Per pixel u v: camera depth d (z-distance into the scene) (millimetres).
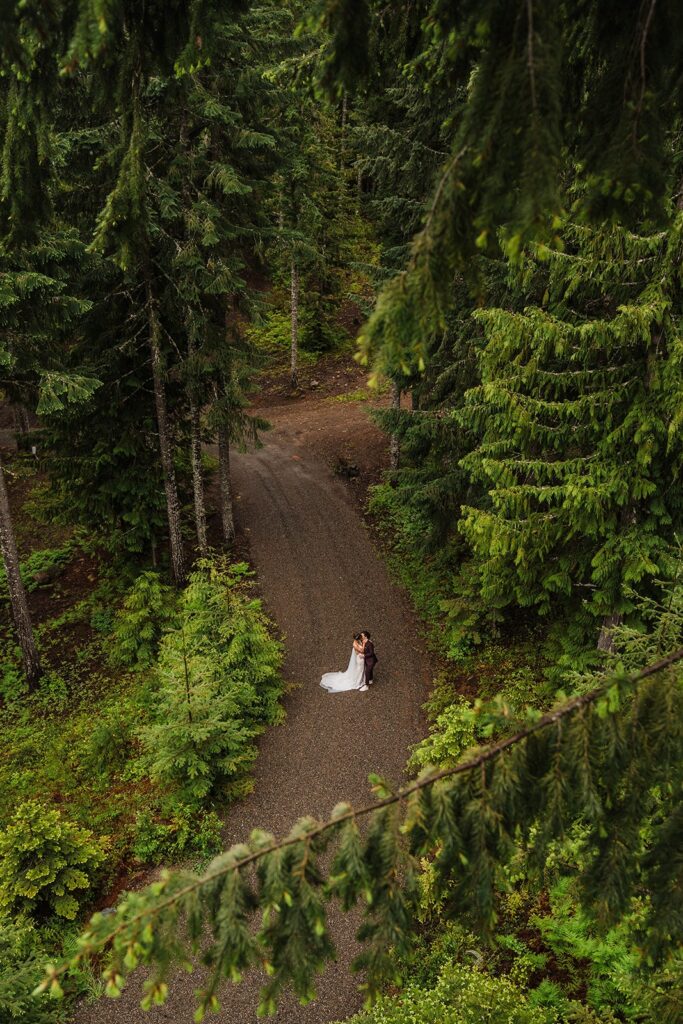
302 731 14055
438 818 3283
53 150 4270
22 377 14453
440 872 3451
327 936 3254
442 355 15242
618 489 9516
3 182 4199
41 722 15188
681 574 6965
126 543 18734
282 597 18891
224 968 3123
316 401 34188
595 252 8539
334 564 20312
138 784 13062
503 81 2529
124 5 3488
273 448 28828
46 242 12508
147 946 2986
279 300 40781
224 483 20750
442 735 12086
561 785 3307
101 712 15320
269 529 22250
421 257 2756
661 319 8367
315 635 17328
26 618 15812
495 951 8508
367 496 24188
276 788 12633
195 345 16969
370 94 4359
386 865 3254
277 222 28797
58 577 19969
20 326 13195
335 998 8859
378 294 2836
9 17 3373
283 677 15828
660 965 3611
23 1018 8328
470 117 2701
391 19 4094
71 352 17062
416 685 15344
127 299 17156
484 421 10781
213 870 3240
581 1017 6719
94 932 3033
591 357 9633
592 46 3354
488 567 11594
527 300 12125
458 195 2730
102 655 17172
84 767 13617
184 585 18859
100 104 4016
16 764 14000
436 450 15320
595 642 12023
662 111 4031
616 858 3391
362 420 30953
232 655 14102
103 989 9125
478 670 14898
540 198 2441
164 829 11570
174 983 9242
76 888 10602
